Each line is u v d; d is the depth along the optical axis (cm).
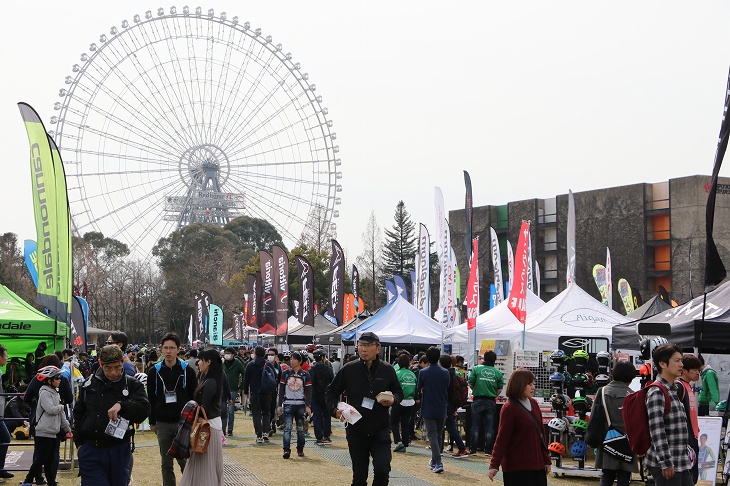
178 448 1030
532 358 2009
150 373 1194
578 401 1584
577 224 7719
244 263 11088
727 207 6938
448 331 2850
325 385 2111
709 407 2022
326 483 1458
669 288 7212
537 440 923
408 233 10181
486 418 1867
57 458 1377
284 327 3500
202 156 8181
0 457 1448
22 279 9469
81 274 10012
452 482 1488
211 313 5225
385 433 1091
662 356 909
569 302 2539
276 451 1947
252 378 2105
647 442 902
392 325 3153
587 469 1543
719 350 1648
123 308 10106
